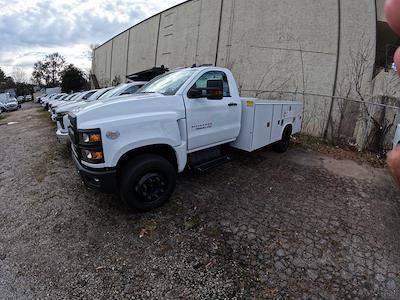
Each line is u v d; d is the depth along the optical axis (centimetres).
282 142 680
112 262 287
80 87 4972
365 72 1191
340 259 293
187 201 411
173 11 2122
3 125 1444
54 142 844
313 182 505
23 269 279
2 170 591
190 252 300
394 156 59
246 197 429
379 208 414
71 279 264
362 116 879
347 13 1242
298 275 268
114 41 3453
